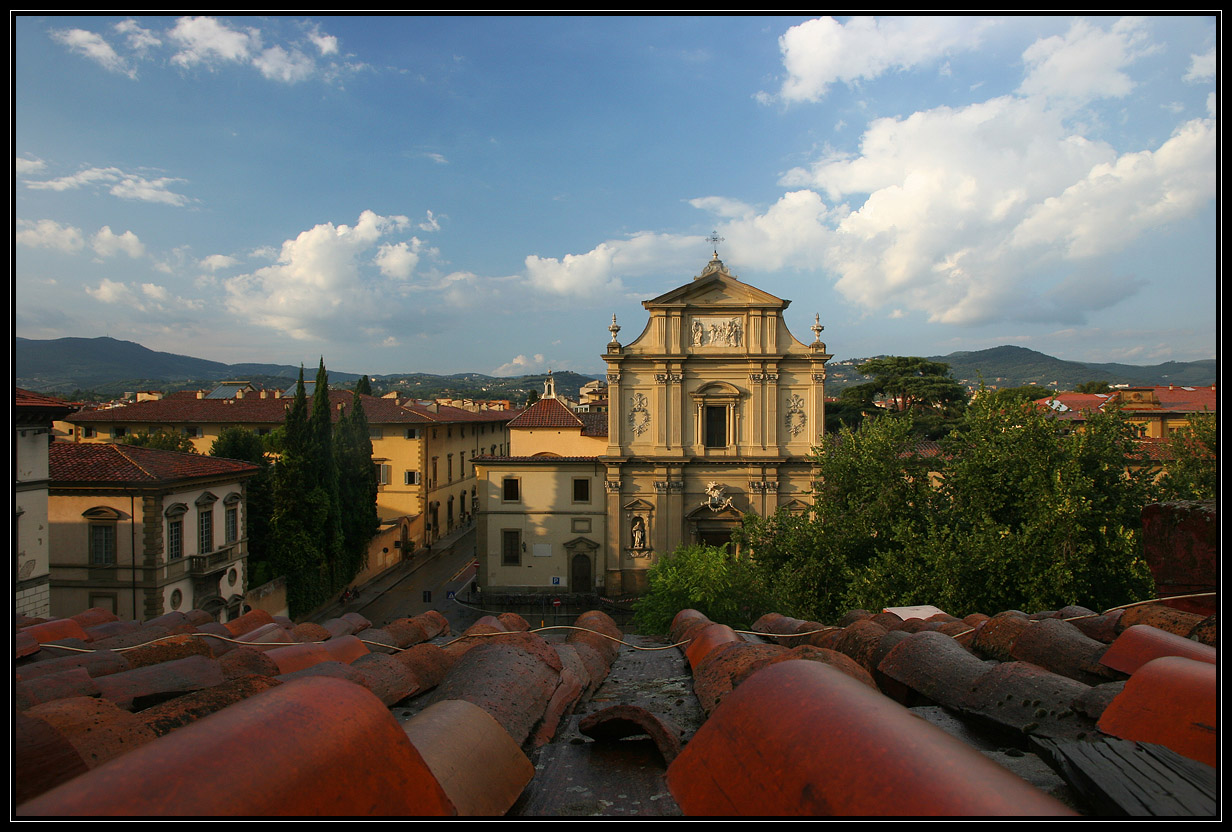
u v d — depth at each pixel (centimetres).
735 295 4241
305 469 3922
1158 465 3250
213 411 6319
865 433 2800
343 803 202
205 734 196
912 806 178
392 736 239
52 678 484
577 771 404
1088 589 2108
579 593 4291
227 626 1071
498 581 4334
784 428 4234
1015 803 175
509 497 4325
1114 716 344
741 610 2594
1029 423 2398
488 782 335
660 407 4216
